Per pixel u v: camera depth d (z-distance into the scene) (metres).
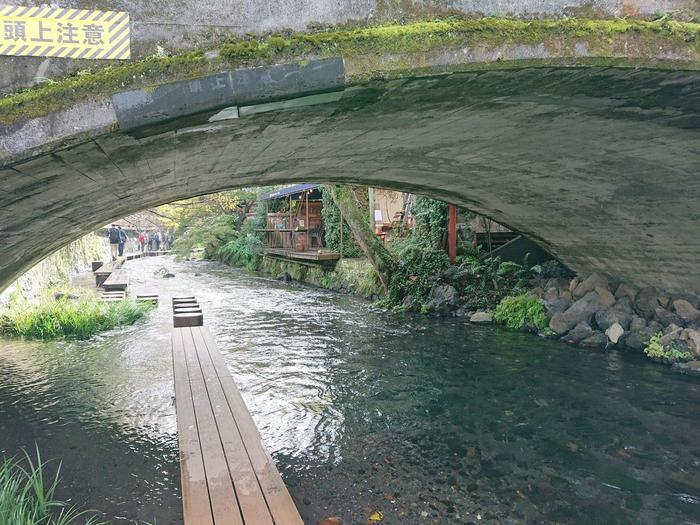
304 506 3.80
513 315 9.73
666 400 5.80
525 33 3.08
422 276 12.09
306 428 5.20
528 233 10.05
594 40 3.16
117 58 2.57
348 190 12.91
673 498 3.90
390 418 5.44
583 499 3.90
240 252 25.81
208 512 3.06
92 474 4.31
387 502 3.86
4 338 9.36
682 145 4.98
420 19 3.03
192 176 5.48
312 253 17.59
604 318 8.38
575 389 6.21
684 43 3.26
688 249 7.28
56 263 15.24
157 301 13.46
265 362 7.69
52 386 6.61
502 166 6.48
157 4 2.62
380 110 3.86
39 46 2.46
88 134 2.54
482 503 3.85
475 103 3.90
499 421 5.32
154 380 6.85
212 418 4.48
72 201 4.35
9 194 3.34
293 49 2.77
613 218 7.63
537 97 3.80
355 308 12.55
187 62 2.62
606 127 4.67
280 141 4.48
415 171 7.06
